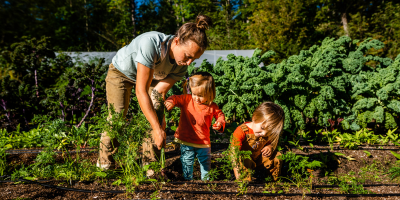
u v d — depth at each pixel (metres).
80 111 4.46
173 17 29.59
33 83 5.57
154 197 1.77
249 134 2.42
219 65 4.25
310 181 2.17
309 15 18.77
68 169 2.06
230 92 3.94
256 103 3.68
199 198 1.83
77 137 2.28
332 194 1.97
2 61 5.78
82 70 4.38
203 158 2.41
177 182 2.10
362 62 4.49
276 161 2.49
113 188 1.96
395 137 3.45
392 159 3.00
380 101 4.06
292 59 4.55
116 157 1.98
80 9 14.62
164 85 2.47
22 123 4.66
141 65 1.94
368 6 19.19
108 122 1.98
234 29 22.77
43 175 2.11
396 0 18.34
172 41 2.10
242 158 2.10
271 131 2.37
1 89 4.59
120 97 2.33
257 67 3.80
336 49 4.75
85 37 14.73
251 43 18.92
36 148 3.21
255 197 1.89
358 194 1.98
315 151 3.11
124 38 24.48
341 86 3.95
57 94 4.43
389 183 2.39
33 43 5.62
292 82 3.69
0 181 2.05
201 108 2.40
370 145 3.41
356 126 3.92
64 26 13.55
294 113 3.72
